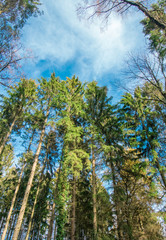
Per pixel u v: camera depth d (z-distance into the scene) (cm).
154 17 523
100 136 1269
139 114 1312
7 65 644
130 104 1392
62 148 1444
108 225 1299
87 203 1457
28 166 1725
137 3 507
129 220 1126
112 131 1402
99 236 942
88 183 1518
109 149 1173
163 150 1188
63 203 1120
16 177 2100
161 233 1075
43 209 1897
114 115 1530
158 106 915
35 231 2177
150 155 1245
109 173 1167
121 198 1110
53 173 1700
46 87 1616
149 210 1205
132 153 1498
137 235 1070
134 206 1198
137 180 1362
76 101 1500
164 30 537
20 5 663
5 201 2139
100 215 1135
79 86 1587
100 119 1384
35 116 1473
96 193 1140
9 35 629
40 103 1592
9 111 1514
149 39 636
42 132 1461
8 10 643
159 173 1158
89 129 1313
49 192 1819
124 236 1051
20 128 1591
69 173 1170
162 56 584
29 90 1570
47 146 1705
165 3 502
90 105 1426
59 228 1147
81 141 1462
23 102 1523
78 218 1426
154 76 588
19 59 659
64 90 1503
